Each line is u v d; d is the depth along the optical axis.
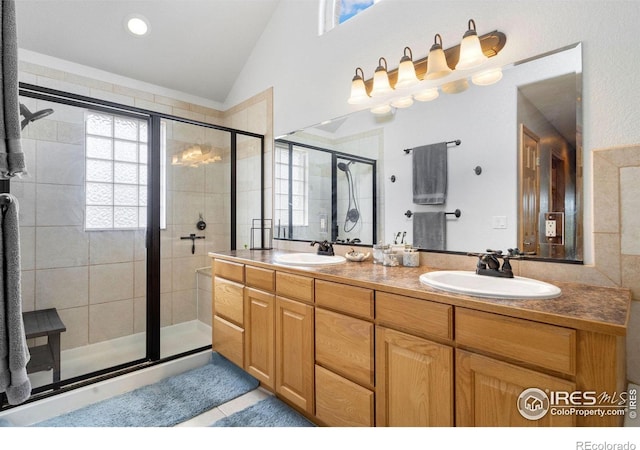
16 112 0.76
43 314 2.10
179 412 1.73
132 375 2.02
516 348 0.95
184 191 2.72
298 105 2.53
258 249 2.68
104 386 1.91
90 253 2.27
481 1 1.56
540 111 1.38
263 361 1.87
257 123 2.94
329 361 1.48
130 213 2.42
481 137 1.56
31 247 2.06
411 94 1.83
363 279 1.37
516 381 0.94
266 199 2.81
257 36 2.90
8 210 0.81
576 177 1.29
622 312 0.90
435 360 1.12
